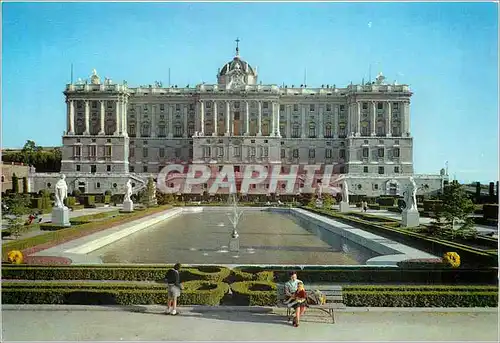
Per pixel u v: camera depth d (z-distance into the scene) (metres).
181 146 147.75
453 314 22.30
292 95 148.25
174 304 21.84
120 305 23.03
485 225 61.62
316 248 45.69
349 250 44.38
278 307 22.97
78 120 143.88
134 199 120.38
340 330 20.05
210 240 51.25
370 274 28.36
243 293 23.41
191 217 85.62
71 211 85.00
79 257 33.44
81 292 23.27
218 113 145.38
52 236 40.72
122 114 144.00
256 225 69.12
